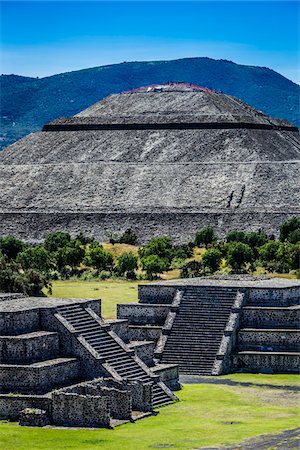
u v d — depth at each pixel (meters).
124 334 118.56
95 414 96.06
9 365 103.06
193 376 122.38
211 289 134.38
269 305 132.38
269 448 86.31
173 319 131.25
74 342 108.88
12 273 158.50
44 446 88.19
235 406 105.06
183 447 87.25
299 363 124.56
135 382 102.50
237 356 126.19
